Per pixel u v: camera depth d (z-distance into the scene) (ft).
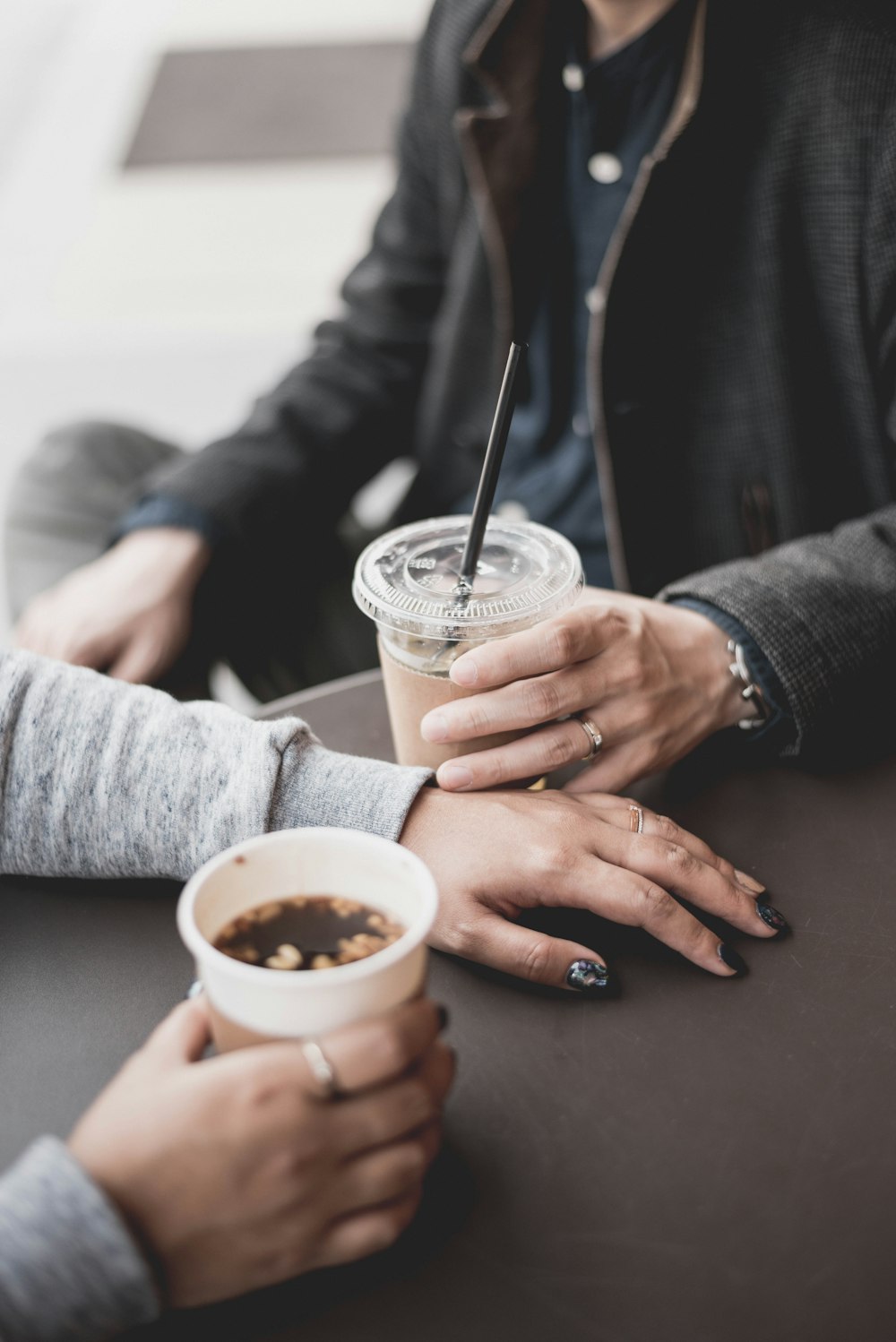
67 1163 2.05
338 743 2.96
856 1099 2.28
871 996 2.41
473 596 2.64
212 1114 2.04
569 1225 2.16
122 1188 2.04
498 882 2.52
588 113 3.79
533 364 4.06
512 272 3.89
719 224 3.61
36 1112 2.31
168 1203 2.04
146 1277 2.03
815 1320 2.06
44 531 3.99
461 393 4.31
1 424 8.57
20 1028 2.42
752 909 2.53
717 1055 2.34
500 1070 2.34
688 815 2.77
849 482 3.82
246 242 10.96
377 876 2.15
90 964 2.52
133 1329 2.08
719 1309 2.07
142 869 2.62
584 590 3.08
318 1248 2.09
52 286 10.54
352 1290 2.11
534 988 2.46
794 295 3.64
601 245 3.90
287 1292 2.11
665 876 2.54
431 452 4.48
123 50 16.21
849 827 2.72
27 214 11.84
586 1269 2.12
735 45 3.48
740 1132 2.24
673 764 2.89
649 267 3.59
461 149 4.09
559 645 2.65
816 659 2.88
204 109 13.93
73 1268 2.01
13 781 2.63
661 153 3.46
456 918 2.49
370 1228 2.09
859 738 2.94
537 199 3.87
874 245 3.46
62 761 2.63
